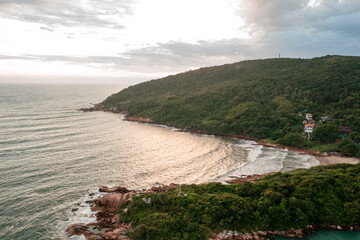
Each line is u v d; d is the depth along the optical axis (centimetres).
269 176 7881
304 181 6588
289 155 11281
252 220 5747
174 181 8106
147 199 6219
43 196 6738
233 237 5447
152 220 5572
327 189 6412
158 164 9506
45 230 5453
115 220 5944
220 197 6094
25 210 6078
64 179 7769
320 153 11369
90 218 5981
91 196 6938
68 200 6662
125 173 8525
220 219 5691
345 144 11388
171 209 5938
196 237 5306
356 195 6262
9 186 7100
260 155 11169
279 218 5778
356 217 5881
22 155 9488
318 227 5916
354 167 7512
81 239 5222
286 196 6275
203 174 8744
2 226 5469
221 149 11938
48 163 8875
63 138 12269
